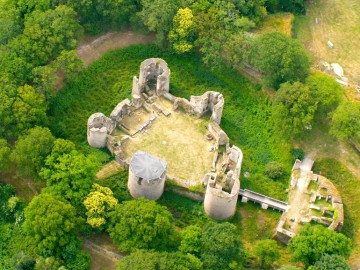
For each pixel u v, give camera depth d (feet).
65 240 256.73
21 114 287.69
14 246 270.05
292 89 304.50
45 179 280.51
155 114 317.01
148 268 243.81
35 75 303.07
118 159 296.92
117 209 267.18
